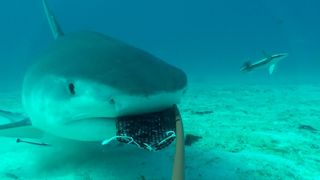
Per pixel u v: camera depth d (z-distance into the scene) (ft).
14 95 43.91
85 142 15.40
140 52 10.26
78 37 12.07
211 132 17.60
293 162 13.24
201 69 120.26
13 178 11.56
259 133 17.43
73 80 8.74
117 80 8.34
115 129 8.83
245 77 78.95
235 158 13.50
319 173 12.25
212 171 12.14
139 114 8.42
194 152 14.25
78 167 12.53
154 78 8.68
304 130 18.56
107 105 8.23
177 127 7.92
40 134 12.25
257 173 12.01
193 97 35.88
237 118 21.91
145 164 12.80
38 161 13.24
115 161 13.09
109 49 10.20
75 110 8.79
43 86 9.71
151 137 8.34
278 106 28.30
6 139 16.58
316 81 61.82
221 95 38.17
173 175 6.56
